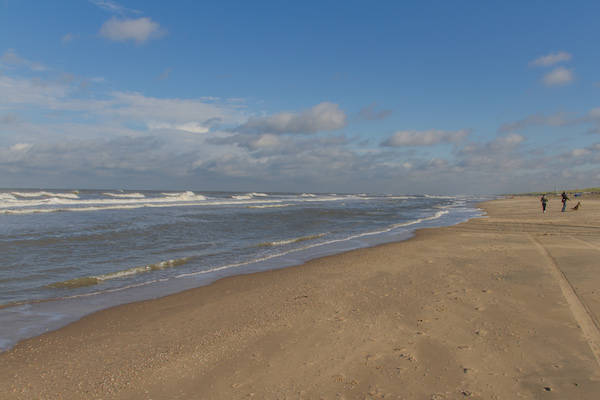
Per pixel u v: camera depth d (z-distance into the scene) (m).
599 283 7.50
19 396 4.01
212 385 4.13
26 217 25.19
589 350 4.59
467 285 7.93
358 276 9.38
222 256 12.97
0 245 13.52
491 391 3.78
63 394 4.04
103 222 22.25
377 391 3.88
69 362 4.88
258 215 31.22
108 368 4.66
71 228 18.84
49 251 12.98
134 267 10.95
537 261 10.16
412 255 12.19
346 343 5.15
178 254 13.23
